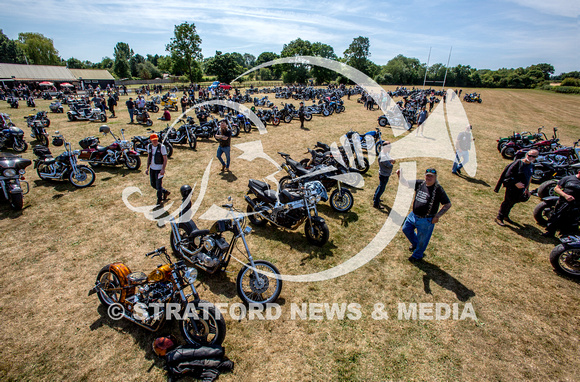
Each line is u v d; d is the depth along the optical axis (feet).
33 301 13.11
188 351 10.44
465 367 10.99
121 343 11.35
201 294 14.03
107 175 28.19
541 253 18.12
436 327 12.72
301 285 14.93
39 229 18.71
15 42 265.75
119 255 16.48
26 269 15.07
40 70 173.06
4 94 95.20
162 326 11.76
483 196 26.55
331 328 12.50
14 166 20.65
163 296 11.38
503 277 15.97
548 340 12.23
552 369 10.99
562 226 19.21
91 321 12.25
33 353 10.80
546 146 33.58
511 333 12.53
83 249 16.88
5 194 20.54
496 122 68.08
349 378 10.41
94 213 21.02
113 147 29.14
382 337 12.16
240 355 11.10
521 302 14.24
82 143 29.53
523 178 19.88
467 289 15.02
